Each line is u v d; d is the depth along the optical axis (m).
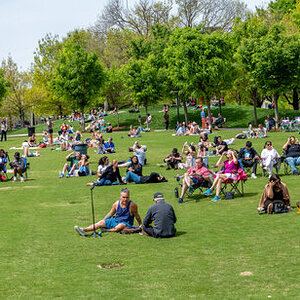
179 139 40.88
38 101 82.25
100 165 21.80
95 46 86.69
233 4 81.19
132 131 46.66
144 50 68.50
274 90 46.94
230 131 46.41
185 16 81.44
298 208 12.36
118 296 7.15
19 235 11.61
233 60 53.41
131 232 11.34
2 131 49.44
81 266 8.84
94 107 83.94
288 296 6.70
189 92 54.22
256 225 11.36
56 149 37.53
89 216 13.70
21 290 7.63
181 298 6.92
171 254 9.34
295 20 56.69
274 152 19.08
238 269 8.09
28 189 19.47
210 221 12.18
